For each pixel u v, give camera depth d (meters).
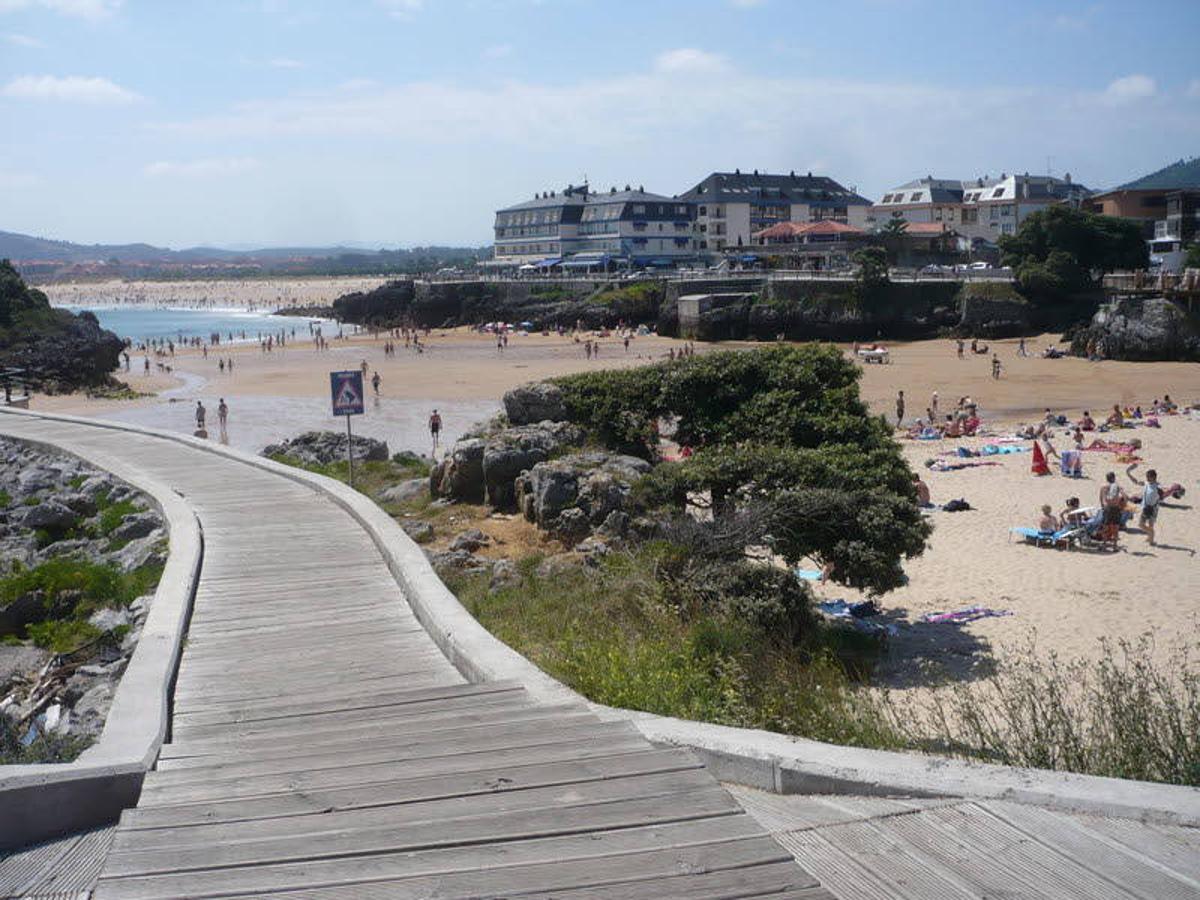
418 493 21.83
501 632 11.56
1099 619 19.67
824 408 20.97
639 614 12.27
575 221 152.50
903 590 21.94
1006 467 37.03
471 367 82.12
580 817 4.59
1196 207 110.94
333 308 165.88
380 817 4.67
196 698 8.52
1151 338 75.25
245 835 4.54
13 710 11.73
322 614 11.46
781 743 5.97
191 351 108.31
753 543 16.52
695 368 22.06
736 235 150.38
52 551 18.78
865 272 94.69
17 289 84.69
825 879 4.45
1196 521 27.89
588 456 19.94
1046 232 94.25
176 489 20.38
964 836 4.77
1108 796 4.91
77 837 5.38
